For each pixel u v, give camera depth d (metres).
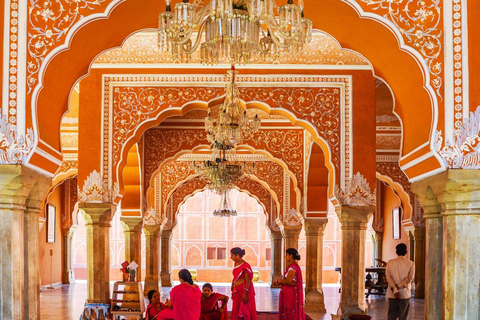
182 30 3.20
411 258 10.94
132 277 6.87
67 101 3.96
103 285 6.41
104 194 6.41
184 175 11.60
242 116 6.57
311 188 9.05
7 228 3.35
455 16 3.27
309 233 9.05
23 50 3.41
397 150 10.73
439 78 3.27
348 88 6.49
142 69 6.50
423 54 3.30
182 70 6.50
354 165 6.41
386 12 3.37
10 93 3.37
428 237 3.61
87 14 3.47
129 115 6.50
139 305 6.63
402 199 11.09
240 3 3.21
